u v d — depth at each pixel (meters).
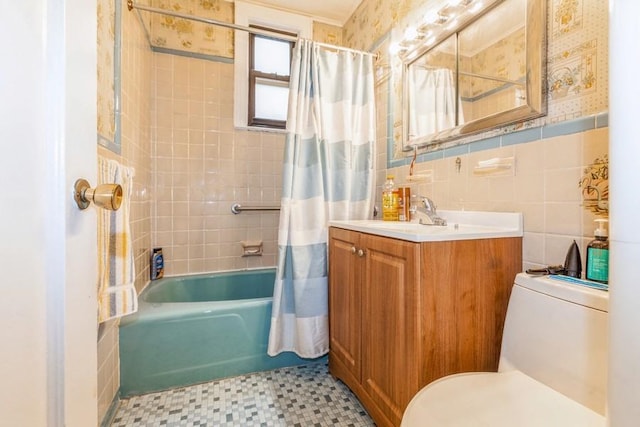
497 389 0.76
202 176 2.25
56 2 0.42
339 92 1.72
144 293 1.81
